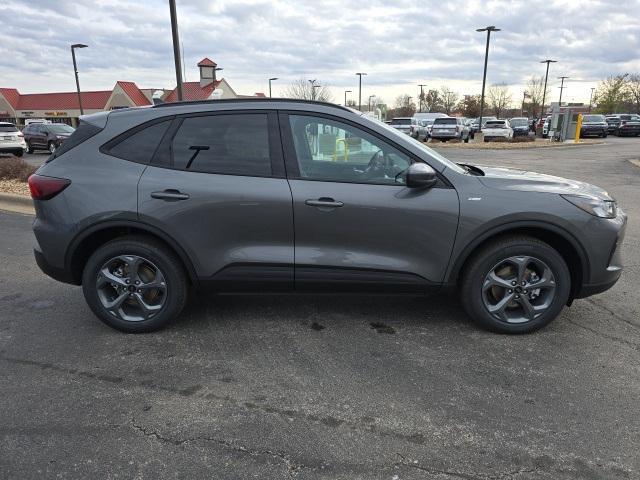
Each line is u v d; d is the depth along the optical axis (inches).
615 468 96.7
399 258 145.8
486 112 3238.2
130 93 2327.8
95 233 151.9
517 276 147.7
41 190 149.4
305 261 146.1
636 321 162.6
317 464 98.3
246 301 180.7
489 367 133.8
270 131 146.2
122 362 138.5
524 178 150.9
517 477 94.7
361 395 121.4
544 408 115.6
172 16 467.8
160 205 144.5
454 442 104.3
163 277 151.7
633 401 118.3
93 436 107.0
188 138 148.1
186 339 151.9
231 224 144.9
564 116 1198.3
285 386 125.7
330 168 144.8
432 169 139.8
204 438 106.3
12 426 110.4
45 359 140.7
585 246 143.5
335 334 154.2
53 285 201.5
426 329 156.9
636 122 1502.2
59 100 2559.1
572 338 150.5
